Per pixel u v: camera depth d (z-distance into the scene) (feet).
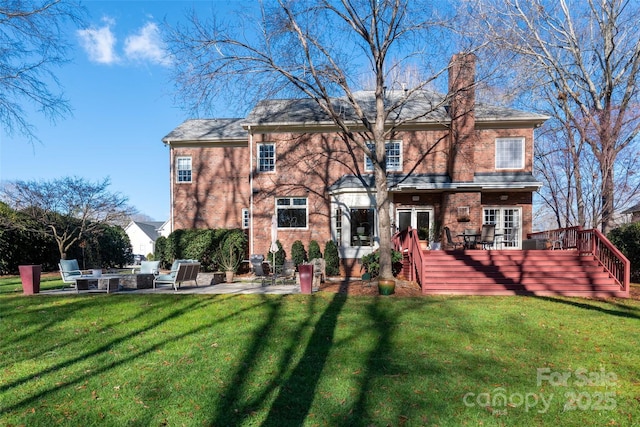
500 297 33.06
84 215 62.80
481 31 42.04
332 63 38.93
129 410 13.73
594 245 40.16
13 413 13.48
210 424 12.73
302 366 17.71
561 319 25.46
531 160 56.24
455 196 53.26
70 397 14.73
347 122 55.36
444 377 16.44
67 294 34.73
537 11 52.08
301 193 58.23
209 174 68.03
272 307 28.71
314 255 54.34
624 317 26.03
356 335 22.11
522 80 54.60
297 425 12.71
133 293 35.24
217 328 23.72
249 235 61.36
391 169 57.88
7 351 20.02
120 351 19.92
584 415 13.60
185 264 38.86
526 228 56.13
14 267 59.47
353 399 14.52
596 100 52.03
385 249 38.37
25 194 60.03
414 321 24.86
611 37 50.57
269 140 59.11
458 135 53.67
